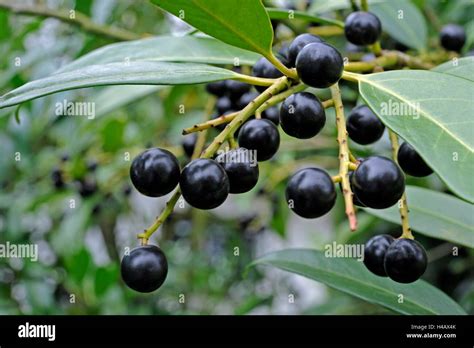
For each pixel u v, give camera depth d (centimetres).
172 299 65
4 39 46
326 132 42
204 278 67
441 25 38
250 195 50
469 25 37
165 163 19
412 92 19
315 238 59
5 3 37
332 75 19
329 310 46
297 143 43
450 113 18
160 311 61
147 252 19
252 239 61
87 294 49
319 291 70
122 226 68
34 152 53
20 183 53
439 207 26
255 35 20
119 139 48
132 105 57
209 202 19
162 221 20
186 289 66
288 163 47
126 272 19
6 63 44
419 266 19
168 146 46
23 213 52
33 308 48
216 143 19
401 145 21
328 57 19
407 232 20
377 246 21
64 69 24
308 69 19
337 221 51
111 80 19
